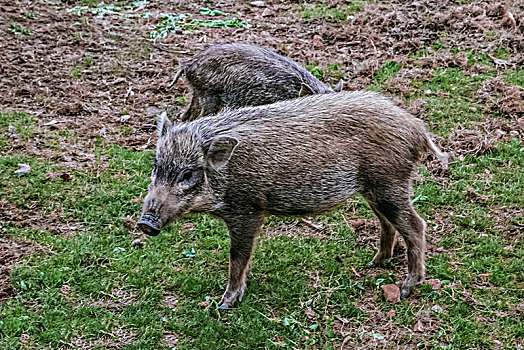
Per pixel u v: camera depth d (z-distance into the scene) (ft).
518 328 16.85
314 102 17.74
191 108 25.41
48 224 20.52
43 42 31.35
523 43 31.53
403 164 17.42
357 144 17.16
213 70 24.43
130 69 29.81
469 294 18.03
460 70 29.84
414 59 30.86
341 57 31.09
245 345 16.46
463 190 22.29
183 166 16.35
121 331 16.72
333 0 37.11
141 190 22.20
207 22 34.65
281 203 17.35
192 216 21.18
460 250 19.77
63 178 22.49
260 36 33.17
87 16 34.53
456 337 16.62
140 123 26.14
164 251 19.61
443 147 24.38
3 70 28.76
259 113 17.49
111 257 19.22
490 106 26.96
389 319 17.33
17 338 16.24
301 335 16.80
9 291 17.65
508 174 22.99
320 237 20.53
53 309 17.22
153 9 36.09
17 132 24.81
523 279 18.57
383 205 17.75
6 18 32.99
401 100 27.48
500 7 34.81
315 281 18.66
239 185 16.93
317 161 17.01
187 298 17.98
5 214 20.70
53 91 27.76
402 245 19.92
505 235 20.38
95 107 26.99
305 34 33.58
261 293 18.17
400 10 35.58
